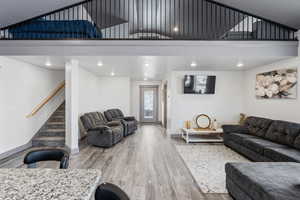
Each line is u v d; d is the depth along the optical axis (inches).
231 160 143.6
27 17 143.9
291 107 150.6
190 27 219.1
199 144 193.8
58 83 227.6
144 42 142.9
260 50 145.5
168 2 193.9
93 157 150.2
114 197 32.8
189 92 223.1
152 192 95.9
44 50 140.8
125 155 155.6
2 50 139.6
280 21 149.3
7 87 152.0
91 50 142.1
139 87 359.9
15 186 40.4
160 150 170.9
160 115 362.9
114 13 191.6
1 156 146.5
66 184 41.6
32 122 185.2
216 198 90.7
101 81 284.4
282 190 64.9
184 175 116.2
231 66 193.8
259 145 129.8
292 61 148.8
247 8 152.6
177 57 147.6
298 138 118.6
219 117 228.7
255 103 201.2
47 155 64.4
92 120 204.2
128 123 239.0
